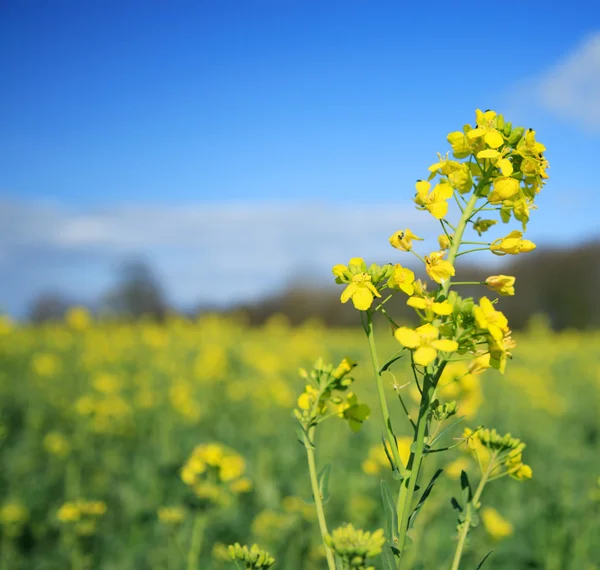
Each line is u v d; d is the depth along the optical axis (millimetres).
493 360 239
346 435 872
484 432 281
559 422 1019
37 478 812
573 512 613
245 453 891
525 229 262
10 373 1483
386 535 242
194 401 1177
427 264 252
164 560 592
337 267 258
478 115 263
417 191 262
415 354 233
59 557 618
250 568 268
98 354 1583
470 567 508
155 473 797
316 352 1501
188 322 2359
